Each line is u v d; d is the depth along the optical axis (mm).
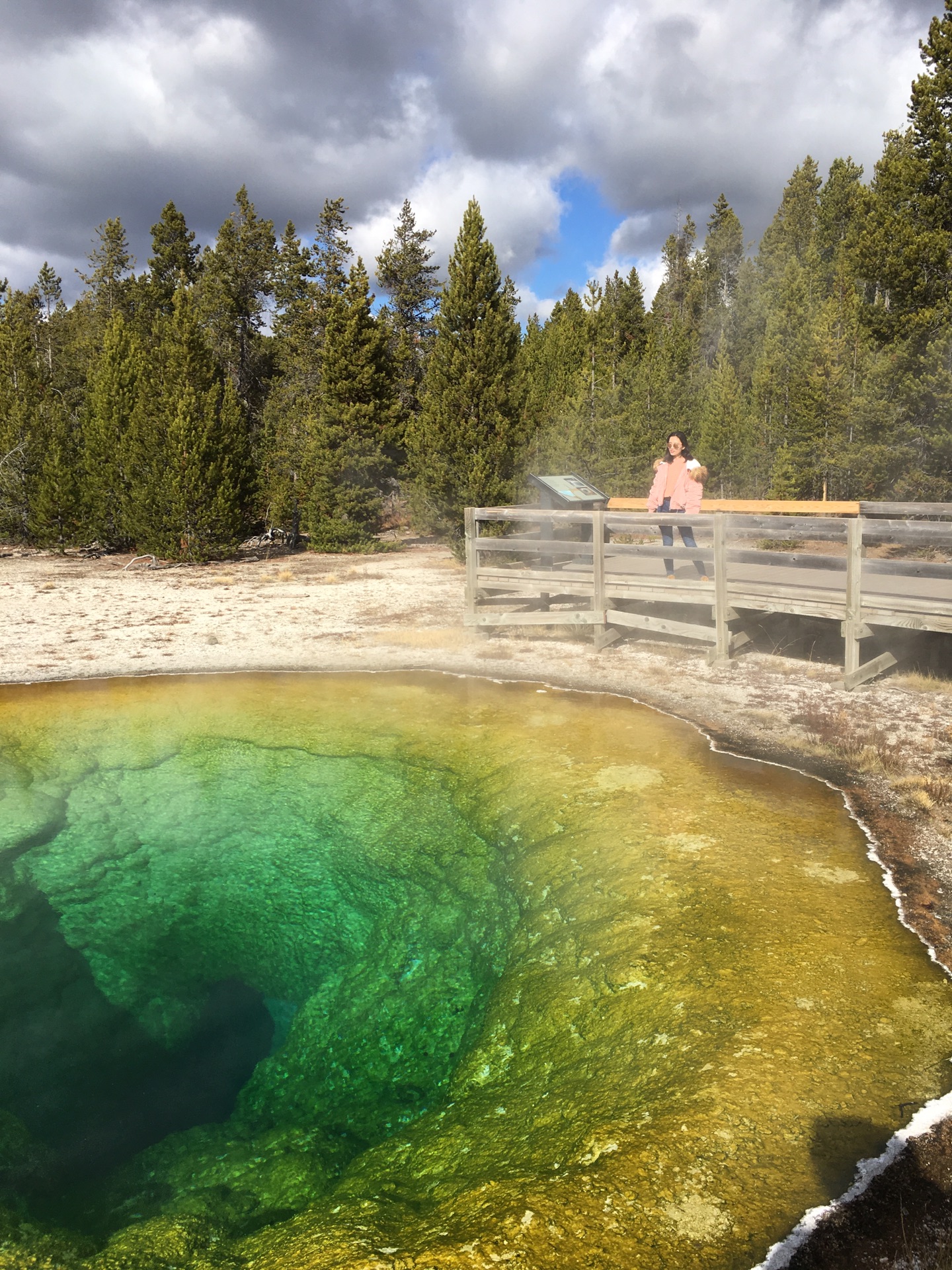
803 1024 3660
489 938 5297
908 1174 2822
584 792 6664
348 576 19500
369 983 5316
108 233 54531
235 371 46562
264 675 10633
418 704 9266
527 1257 2596
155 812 7547
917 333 22594
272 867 6824
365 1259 2703
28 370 28672
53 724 9055
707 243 72500
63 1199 3762
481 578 12242
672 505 10992
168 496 23203
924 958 4145
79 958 5785
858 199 29500
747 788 6508
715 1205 2746
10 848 6945
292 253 47000
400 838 6793
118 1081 4688
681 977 4125
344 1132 4020
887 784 6492
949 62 23094
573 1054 3840
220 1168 3842
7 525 27328
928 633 10070
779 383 33562
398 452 26359
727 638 10078
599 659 10750
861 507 8867
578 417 28547
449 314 18578
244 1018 5332
